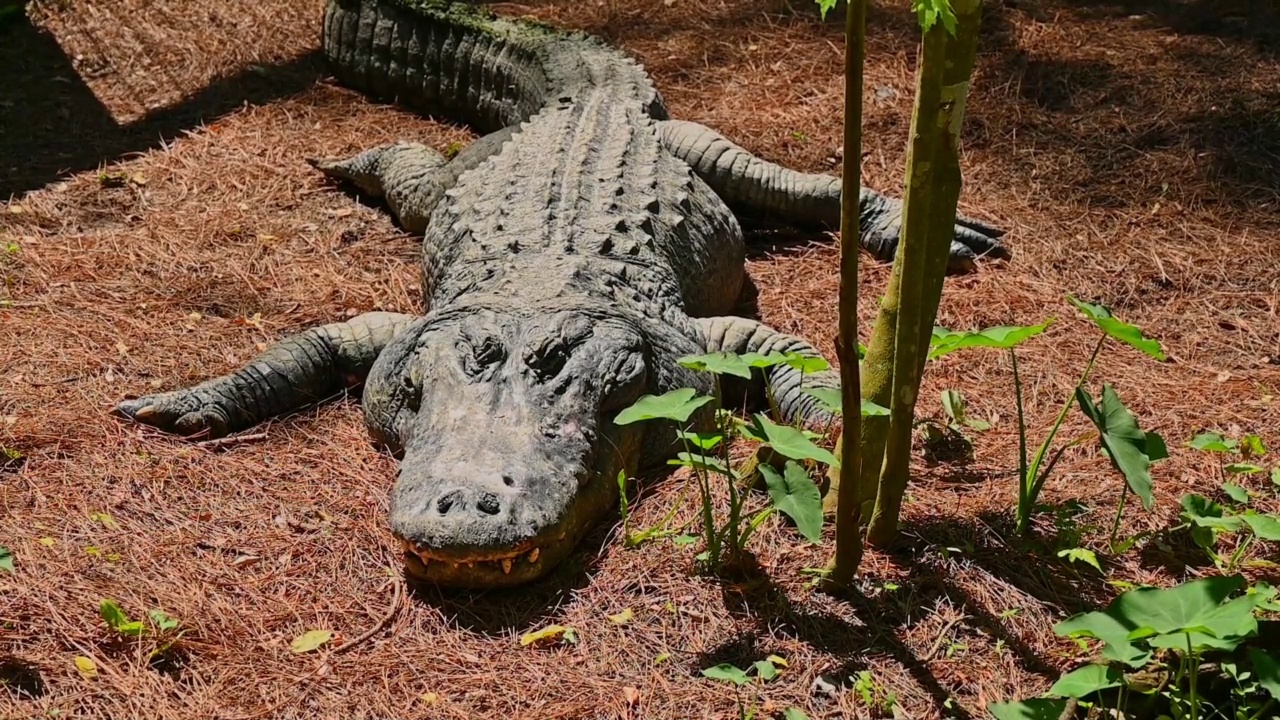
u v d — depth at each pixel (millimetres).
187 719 5699
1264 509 7312
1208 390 8695
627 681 5988
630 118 11188
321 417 8414
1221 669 5809
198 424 8055
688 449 6730
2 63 14148
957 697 5934
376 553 6926
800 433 6445
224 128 12789
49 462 7609
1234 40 13930
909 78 13680
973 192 11633
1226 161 11742
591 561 6887
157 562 6766
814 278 10484
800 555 6820
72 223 10898
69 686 5863
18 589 6434
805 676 6012
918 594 6570
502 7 16047
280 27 15062
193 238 10695
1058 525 7039
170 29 14867
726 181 11188
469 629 6359
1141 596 5293
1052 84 13289
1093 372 8891
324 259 10562
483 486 6512
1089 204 11367
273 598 6555
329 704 5828
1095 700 5770
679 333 8469
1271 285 10086
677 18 15500
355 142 12781
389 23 13703
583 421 7203
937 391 8602
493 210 9516
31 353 8742
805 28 14953
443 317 8039
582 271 8406
